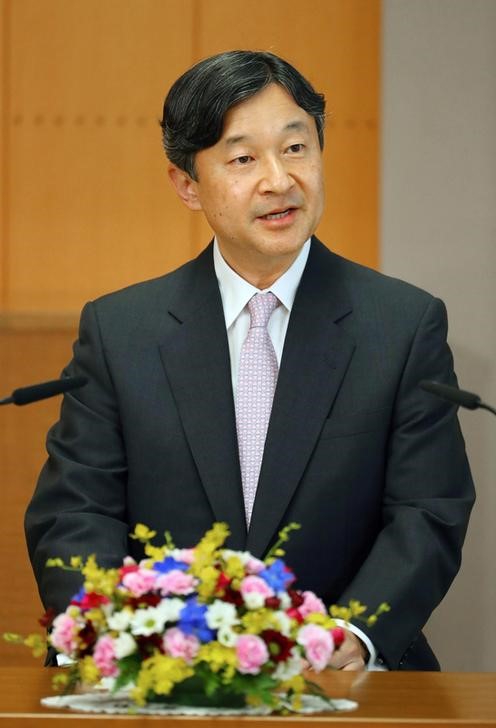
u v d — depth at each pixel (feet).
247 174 24.25
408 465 24.53
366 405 24.64
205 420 24.76
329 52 44.37
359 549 24.72
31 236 45.21
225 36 44.62
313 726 16.25
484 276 41.16
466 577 40.24
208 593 17.02
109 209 45.19
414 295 25.73
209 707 16.92
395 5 41.73
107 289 45.09
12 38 45.21
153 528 24.86
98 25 45.06
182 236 45.06
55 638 17.44
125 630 16.94
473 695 18.21
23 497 42.63
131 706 16.96
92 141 45.19
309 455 24.39
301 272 25.71
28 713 16.48
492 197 41.32
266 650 16.55
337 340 25.04
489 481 40.29
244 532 24.34
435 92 41.55
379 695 18.19
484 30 41.42
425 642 25.14
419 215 41.52
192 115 24.36
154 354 25.41
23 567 42.09
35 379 43.96
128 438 25.09
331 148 44.37
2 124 45.21
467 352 41.04
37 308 45.01
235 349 25.45
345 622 22.70
